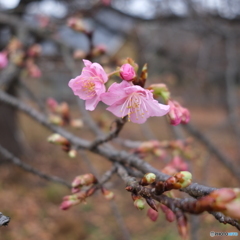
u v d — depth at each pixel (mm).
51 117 3057
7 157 2584
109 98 1516
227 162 3934
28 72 3791
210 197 1056
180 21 6148
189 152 2910
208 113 17031
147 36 7812
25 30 4609
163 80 6801
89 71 1590
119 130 1962
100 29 7949
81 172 10570
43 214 7938
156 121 16562
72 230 7180
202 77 6883
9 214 7637
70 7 5688
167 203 1235
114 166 1898
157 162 8883
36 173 2605
